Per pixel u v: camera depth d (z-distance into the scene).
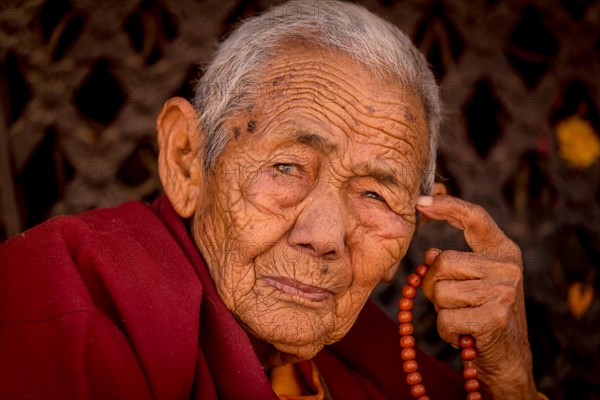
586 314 2.32
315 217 1.29
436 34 2.25
